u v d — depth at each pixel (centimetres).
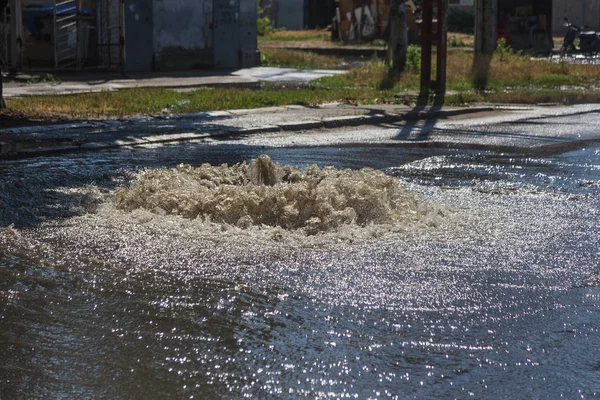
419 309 473
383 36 4481
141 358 399
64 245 598
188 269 541
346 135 1327
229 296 490
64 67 2688
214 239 611
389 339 428
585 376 388
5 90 1989
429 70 1917
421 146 1197
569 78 2495
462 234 644
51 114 1520
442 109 1680
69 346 412
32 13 2667
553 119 1577
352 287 509
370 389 369
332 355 406
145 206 705
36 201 754
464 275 538
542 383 379
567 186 870
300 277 527
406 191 758
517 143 1234
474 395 366
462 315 466
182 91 2048
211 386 369
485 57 2559
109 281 516
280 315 460
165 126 1373
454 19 5100
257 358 401
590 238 640
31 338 422
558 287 518
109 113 1555
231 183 755
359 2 4497
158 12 2745
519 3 3859
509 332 441
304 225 650
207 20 2897
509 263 568
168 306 472
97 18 2727
